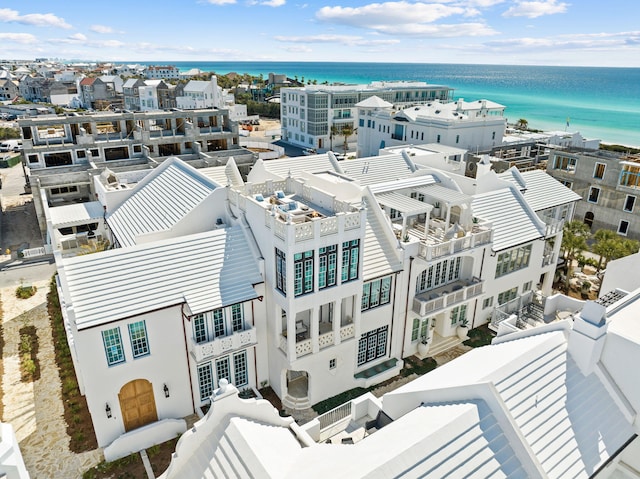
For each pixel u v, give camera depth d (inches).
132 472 820.0
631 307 807.7
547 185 1556.3
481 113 2992.1
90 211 1584.6
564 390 666.2
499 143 2886.3
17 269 1620.3
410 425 589.0
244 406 636.7
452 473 526.3
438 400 645.9
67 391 1002.7
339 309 942.4
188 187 1249.4
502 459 558.6
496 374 641.0
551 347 708.0
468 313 1252.5
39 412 949.2
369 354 1082.1
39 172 2007.9
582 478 595.5
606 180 1879.9
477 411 587.5
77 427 911.0
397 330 1108.5
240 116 5418.3
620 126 6314.0
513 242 1248.2
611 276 1020.5
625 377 695.1
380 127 3203.7
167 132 2444.6
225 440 600.1
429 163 1771.7
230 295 887.7
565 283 1525.6
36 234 1968.5
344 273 924.6
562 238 1525.6
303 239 839.7
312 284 888.9
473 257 1184.8
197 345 862.5
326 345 958.4
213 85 4722.0
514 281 1336.1
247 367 987.3
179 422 901.2
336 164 1560.0
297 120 4141.2
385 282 1043.3
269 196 1118.4
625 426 678.5
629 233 1841.8
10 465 374.9
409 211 1108.5
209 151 2529.5
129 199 1430.9
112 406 847.7
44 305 1368.1
